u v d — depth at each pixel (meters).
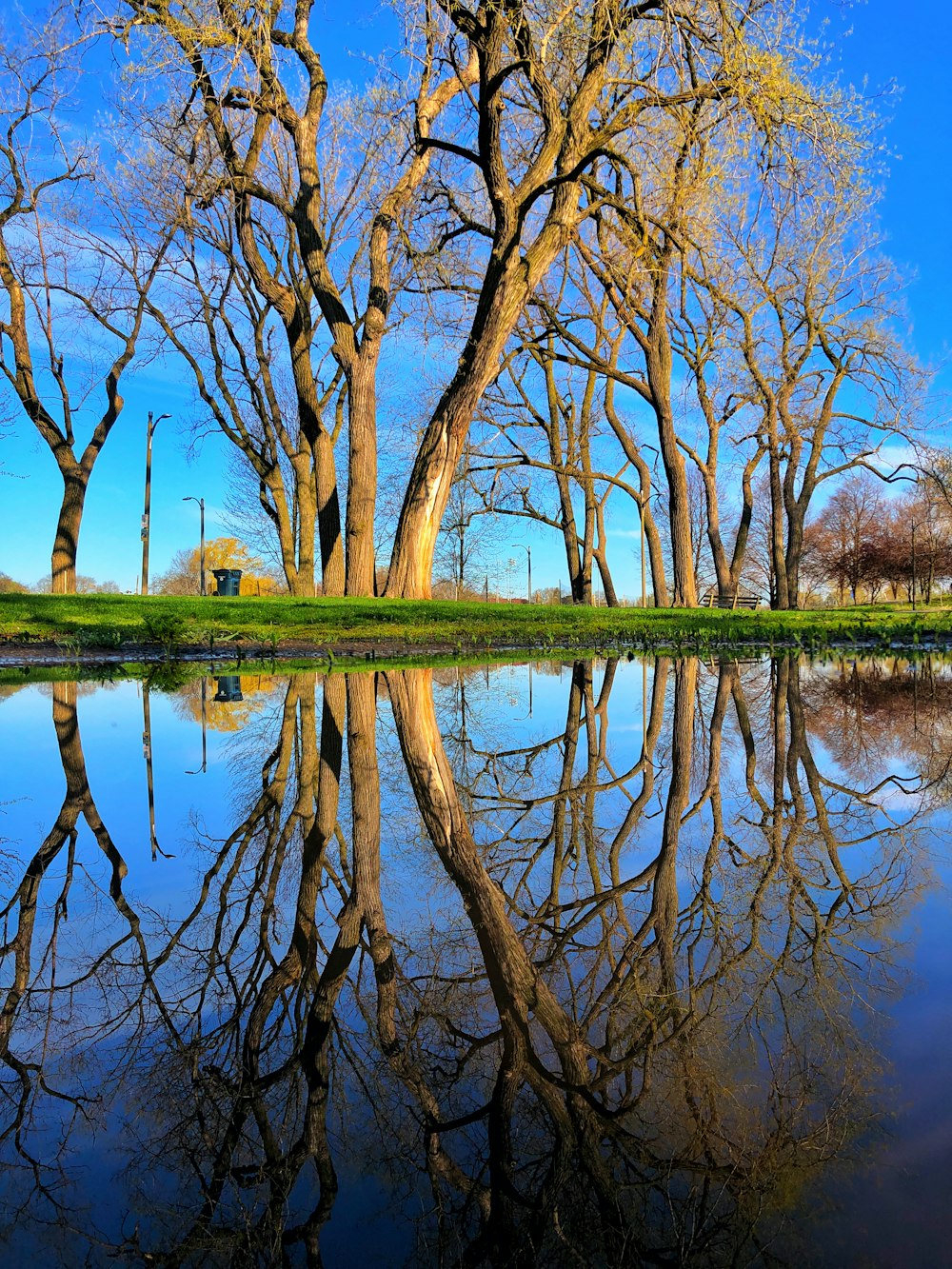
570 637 13.73
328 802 3.59
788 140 10.73
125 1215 1.14
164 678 8.85
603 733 5.59
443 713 6.54
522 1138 1.30
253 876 2.64
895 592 54.94
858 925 2.01
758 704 6.77
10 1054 1.61
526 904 2.41
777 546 25.64
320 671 9.74
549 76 11.99
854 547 53.62
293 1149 1.29
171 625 11.25
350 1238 1.08
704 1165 1.18
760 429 25.80
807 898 2.25
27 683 8.35
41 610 12.16
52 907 2.34
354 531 14.87
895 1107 1.24
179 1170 1.25
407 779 4.09
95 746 4.73
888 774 3.85
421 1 11.22
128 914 2.31
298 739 5.02
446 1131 1.34
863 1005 1.58
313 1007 1.80
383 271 14.68
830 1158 1.14
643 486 22.03
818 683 8.41
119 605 12.87
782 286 22.25
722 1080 1.38
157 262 17.89
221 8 11.91
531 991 1.86
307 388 16.17
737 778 3.97
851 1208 1.03
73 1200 1.17
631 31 11.47
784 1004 1.61
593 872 2.69
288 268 18.27
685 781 4.02
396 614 12.87
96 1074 1.53
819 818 3.13
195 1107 1.43
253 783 3.88
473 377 12.60
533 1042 1.63
